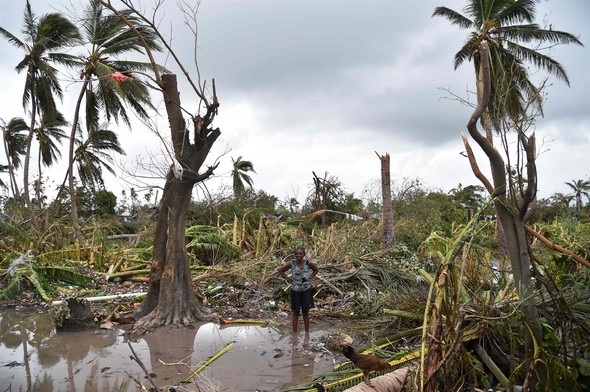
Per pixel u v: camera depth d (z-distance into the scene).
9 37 25.08
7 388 5.93
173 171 9.03
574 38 18.72
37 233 15.21
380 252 12.65
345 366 5.86
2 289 11.56
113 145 31.52
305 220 17.75
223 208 20.78
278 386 5.91
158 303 9.07
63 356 7.25
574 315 4.73
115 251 15.96
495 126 4.31
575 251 6.53
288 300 10.86
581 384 4.30
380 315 9.01
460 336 4.20
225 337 8.23
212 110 8.78
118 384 6.05
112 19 22.95
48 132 33.34
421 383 3.71
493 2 19.33
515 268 4.24
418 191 24.31
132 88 23.12
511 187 4.21
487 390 4.61
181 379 6.18
